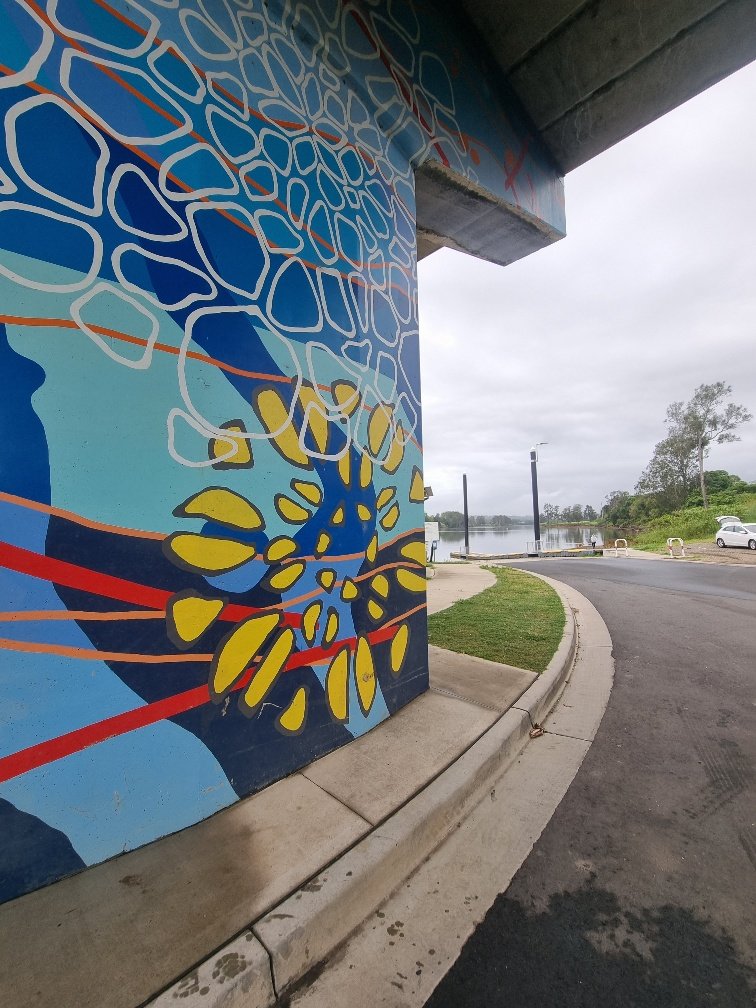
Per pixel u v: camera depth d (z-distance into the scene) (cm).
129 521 203
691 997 154
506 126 525
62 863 182
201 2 241
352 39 338
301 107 296
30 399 178
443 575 1312
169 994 142
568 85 529
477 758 282
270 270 268
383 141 375
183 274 225
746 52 494
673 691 434
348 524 315
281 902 175
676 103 547
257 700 250
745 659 533
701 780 285
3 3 176
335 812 229
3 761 170
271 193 272
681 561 1931
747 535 2509
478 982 160
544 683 407
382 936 179
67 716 184
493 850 226
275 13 281
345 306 323
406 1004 153
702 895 197
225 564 238
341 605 305
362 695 318
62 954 153
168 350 218
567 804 262
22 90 178
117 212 203
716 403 5225
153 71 218
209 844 206
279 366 270
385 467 355
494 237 616
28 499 176
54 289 184
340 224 322
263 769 251
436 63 427
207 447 232
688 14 455
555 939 177
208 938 160
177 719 216
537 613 711
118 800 197
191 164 231
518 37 482
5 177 173
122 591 200
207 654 229
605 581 1254
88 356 193
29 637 176
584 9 457
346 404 319
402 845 211
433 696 377
